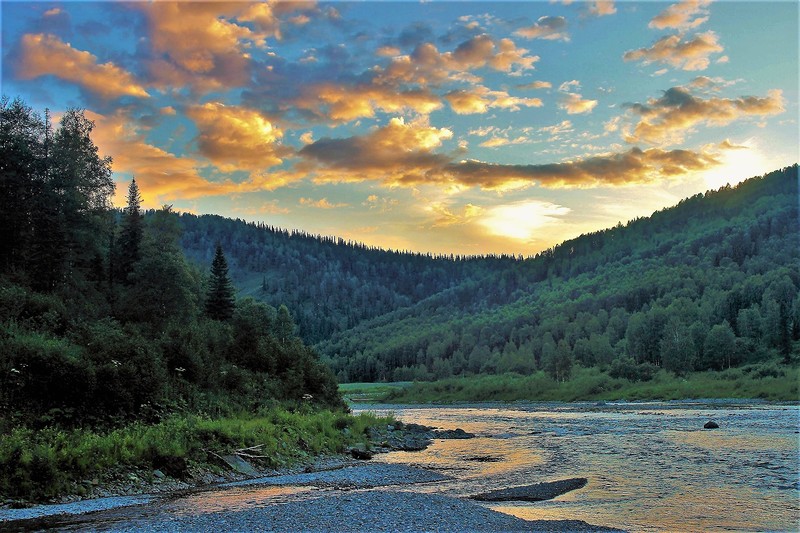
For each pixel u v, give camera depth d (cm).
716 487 2278
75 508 1891
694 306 17050
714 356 13312
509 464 3048
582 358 16288
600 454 3319
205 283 8681
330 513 1795
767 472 2578
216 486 2350
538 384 13425
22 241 5303
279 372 5306
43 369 2872
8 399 2659
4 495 1933
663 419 5809
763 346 13400
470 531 1617
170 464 2428
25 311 3969
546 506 1997
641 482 2420
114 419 2916
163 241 7250
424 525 1669
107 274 6444
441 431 4859
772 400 9131
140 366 3369
